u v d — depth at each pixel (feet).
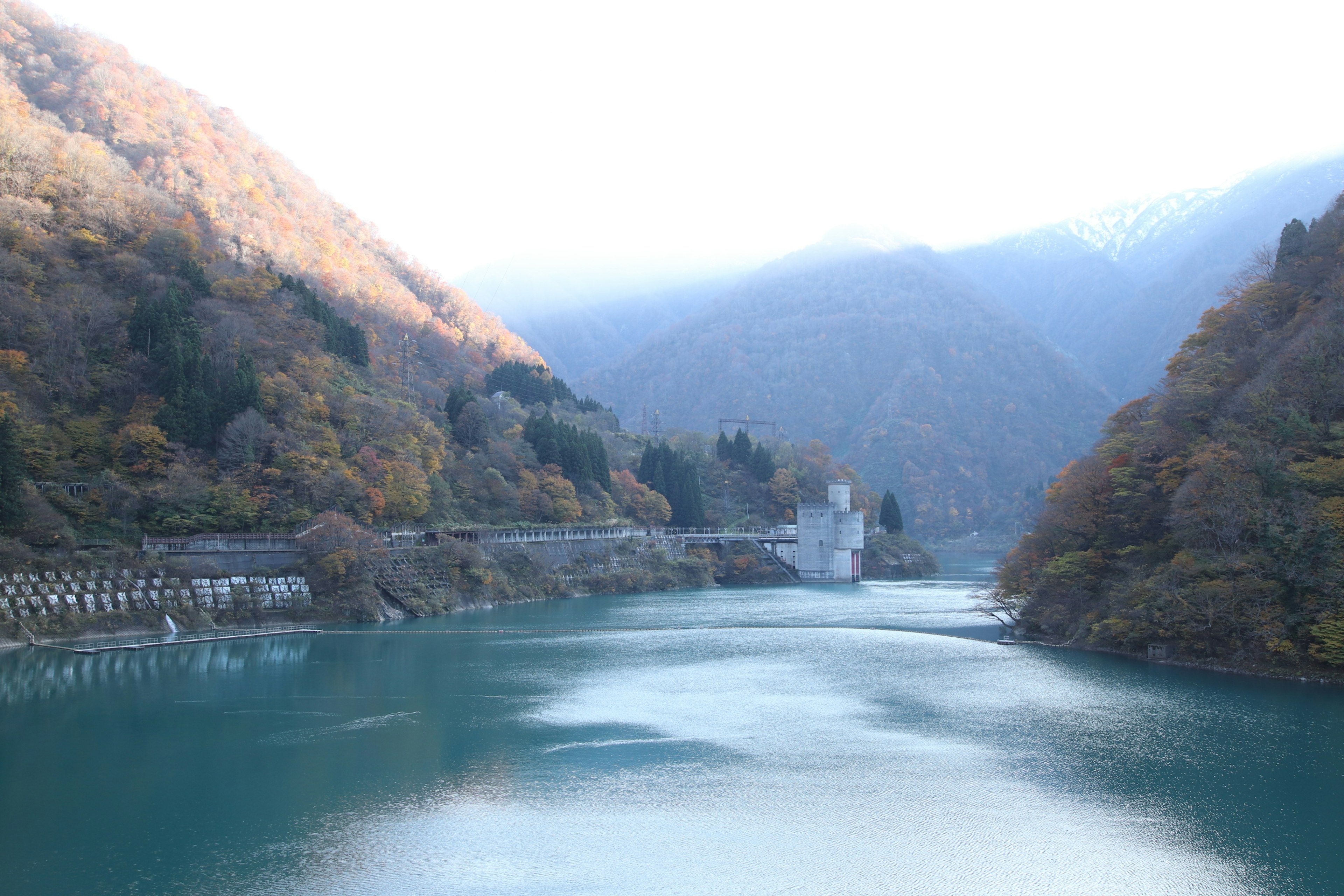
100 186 554.87
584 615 484.74
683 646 364.58
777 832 159.43
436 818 165.68
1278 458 283.38
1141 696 255.09
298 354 529.86
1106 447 356.18
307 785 183.73
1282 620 273.33
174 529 392.06
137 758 200.85
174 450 420.36
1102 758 198.39
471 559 510.99
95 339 461.78
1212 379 329.52
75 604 338.13
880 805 171.63
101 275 510.99
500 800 174.91
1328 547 265.75
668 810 169.37
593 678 294.46
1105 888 138.62
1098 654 324.39
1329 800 171.94
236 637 362.33
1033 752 203.31
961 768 193.26
